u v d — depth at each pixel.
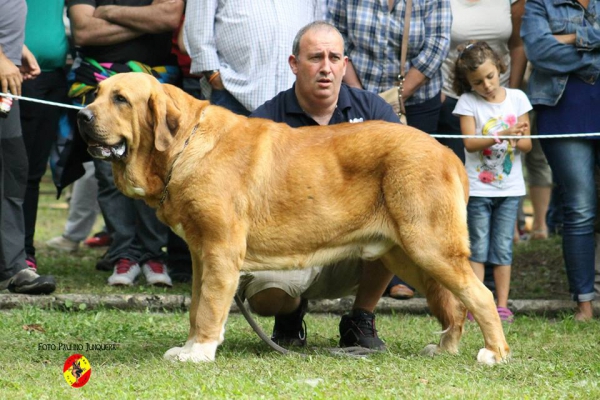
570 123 11.58
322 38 9.35
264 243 8.35
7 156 11.50
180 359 8.12
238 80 11.60
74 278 13.60
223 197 8.09
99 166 13.24
